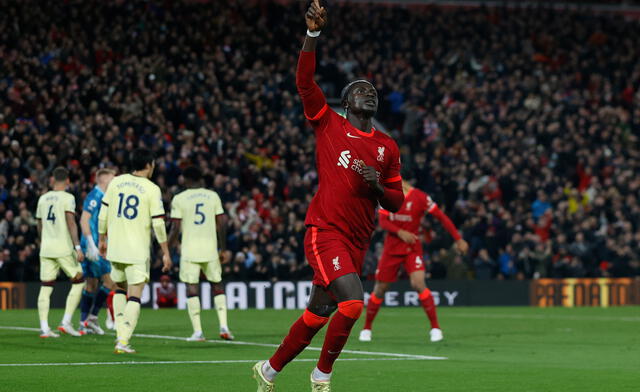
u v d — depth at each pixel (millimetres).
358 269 9070
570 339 19375
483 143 42562
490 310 32312
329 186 8812
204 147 37594
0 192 31875
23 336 18000
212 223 17719
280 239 33750
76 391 10164
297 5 48125
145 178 14773
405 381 11570
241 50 44406
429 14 50594
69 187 31875
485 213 37844
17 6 40750
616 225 39031
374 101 9102
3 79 38438
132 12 43281
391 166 9211
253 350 15531
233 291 32219
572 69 49875
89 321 18797
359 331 21641
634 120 47125
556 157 42781
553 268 36844
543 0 55469
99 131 35656
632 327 23422
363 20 49000
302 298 32969
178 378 11422
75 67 39688
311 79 8750
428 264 35219
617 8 56938
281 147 39156
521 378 11992
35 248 30531
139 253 14484
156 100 39281
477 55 49188
